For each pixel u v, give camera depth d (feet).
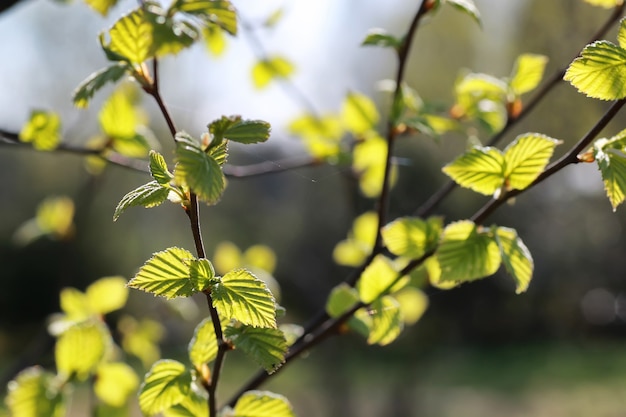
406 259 6.81
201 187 3.16
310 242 35.58
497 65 25.02
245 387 5.64
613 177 4.17
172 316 10.28
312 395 31.55
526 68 7.29
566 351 50.16
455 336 50.31
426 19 6.35
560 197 40.57
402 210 33.73
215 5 4.08
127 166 7.38
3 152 50.08
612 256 46.70
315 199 35.68
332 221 35.27
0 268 51.65
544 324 52.65
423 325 46.19
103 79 4.32
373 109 8.14
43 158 51.16
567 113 17.80
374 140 8.18
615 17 6.28
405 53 6.15
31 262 51.55
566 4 14.98
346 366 31.89
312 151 8.38
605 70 3.83
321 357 30.76
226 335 3.94
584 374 43.88
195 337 4.61
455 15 33.65
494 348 51.01
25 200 52.08
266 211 37.78
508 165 4.76
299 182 36.04
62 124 7.29
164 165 3.71
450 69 34.86
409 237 5.45
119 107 7.24
